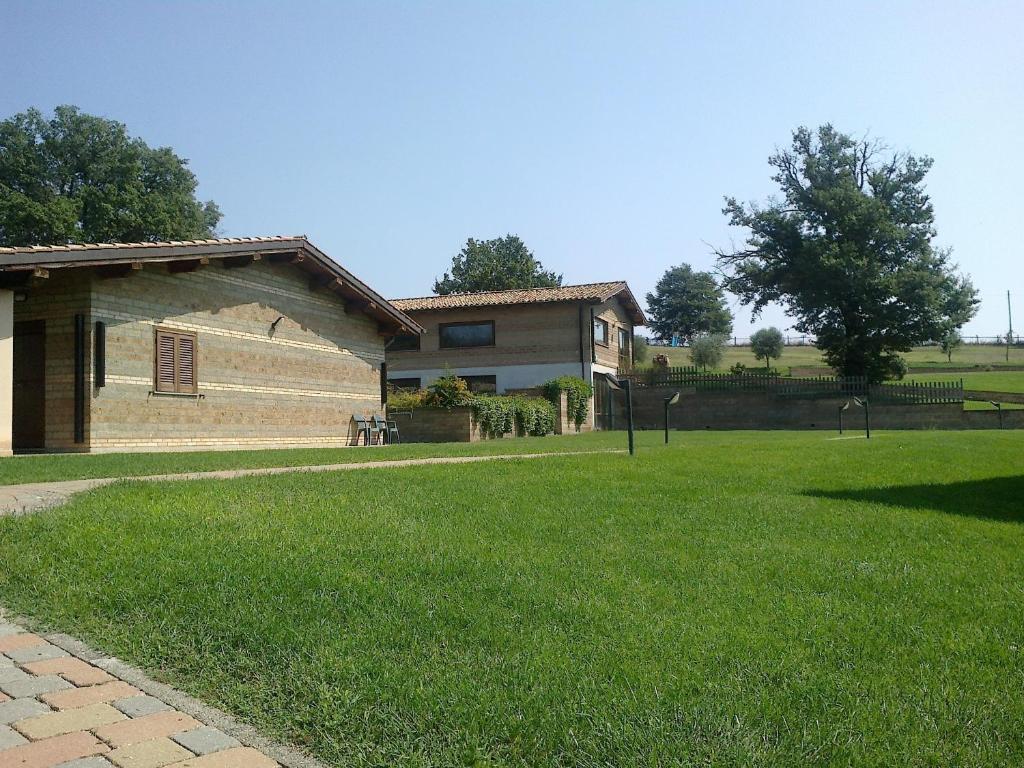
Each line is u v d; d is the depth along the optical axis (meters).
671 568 5.55
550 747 2.99
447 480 9.30
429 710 3.23
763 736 3.10
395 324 24.08
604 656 3.83
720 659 3.84
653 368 39.00
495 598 4.67
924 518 7.91
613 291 36.78
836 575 5.56
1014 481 10.91
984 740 3.14
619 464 11.51
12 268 12.87
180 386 16.66
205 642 3.92
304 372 20.70
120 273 15.08
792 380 35.66
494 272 68.62
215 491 7.82
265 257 19.30
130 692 3.47
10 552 5.30
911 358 68.31
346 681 3.49
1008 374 52.97
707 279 88.19
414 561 5.36
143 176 51.28
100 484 8.48
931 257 41.47
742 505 8.22
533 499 8.12
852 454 13.98
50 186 48.41
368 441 23.48
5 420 13.24
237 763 2.88
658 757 2.91
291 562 5.19
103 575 4.86
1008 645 4.25
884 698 3.48
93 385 14.73
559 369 35.38
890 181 43.31
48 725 3.13
